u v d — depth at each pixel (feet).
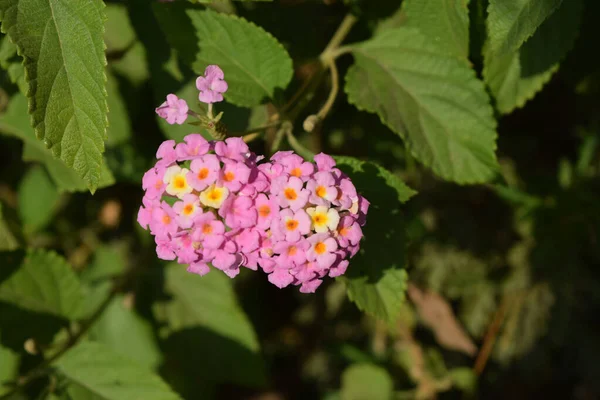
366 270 1.43
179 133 1.51
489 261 1.81
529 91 1.48
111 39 1.59
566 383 2.03
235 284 1.90
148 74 1.57
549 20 1.45
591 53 1.57
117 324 1.69
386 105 1.47
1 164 1.81
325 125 1.67
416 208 1.74
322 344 2.10
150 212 1.35
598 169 1.71
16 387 1.51
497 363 1.99
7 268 1.54
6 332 1.53
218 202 1.32
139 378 1.50
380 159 1.70
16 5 1.33
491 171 1.46
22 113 1.55
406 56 1.49
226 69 1.47
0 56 1.47
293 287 2.03
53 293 1.55
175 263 1.67
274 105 1.48
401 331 1.78
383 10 1.53
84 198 1.78
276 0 1.58
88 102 1.34
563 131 1.75
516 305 1.81
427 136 1.47
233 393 2.16
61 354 1.52
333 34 1.60
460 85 1.47
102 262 1.76
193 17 1.46
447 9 1.43
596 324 1.94
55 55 1.34
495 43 1.37
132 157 1.61
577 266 1.74
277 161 1.35
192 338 1.67
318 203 1.33
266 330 2.09
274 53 1.46
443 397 1.94
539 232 1.73
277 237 1.32
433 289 1.78
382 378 1.76
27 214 1.72
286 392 2.19
